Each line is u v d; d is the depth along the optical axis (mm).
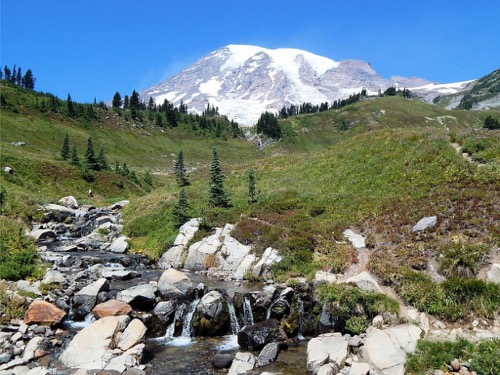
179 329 20562
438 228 24297
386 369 15039
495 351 14453
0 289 21516
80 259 30844
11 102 148375
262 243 29828
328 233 29281
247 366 16344
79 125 162500
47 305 20375
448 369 14547
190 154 184750
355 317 18906
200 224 35000
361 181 38562
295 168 53344
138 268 31219
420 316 18016
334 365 15633
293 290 22344
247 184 53125
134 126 192625
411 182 33188
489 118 126062
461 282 18531
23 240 30172
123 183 84562
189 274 28672
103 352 16891
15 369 15531
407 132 46656
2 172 62344
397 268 21609
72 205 58625
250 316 21469
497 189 26422
